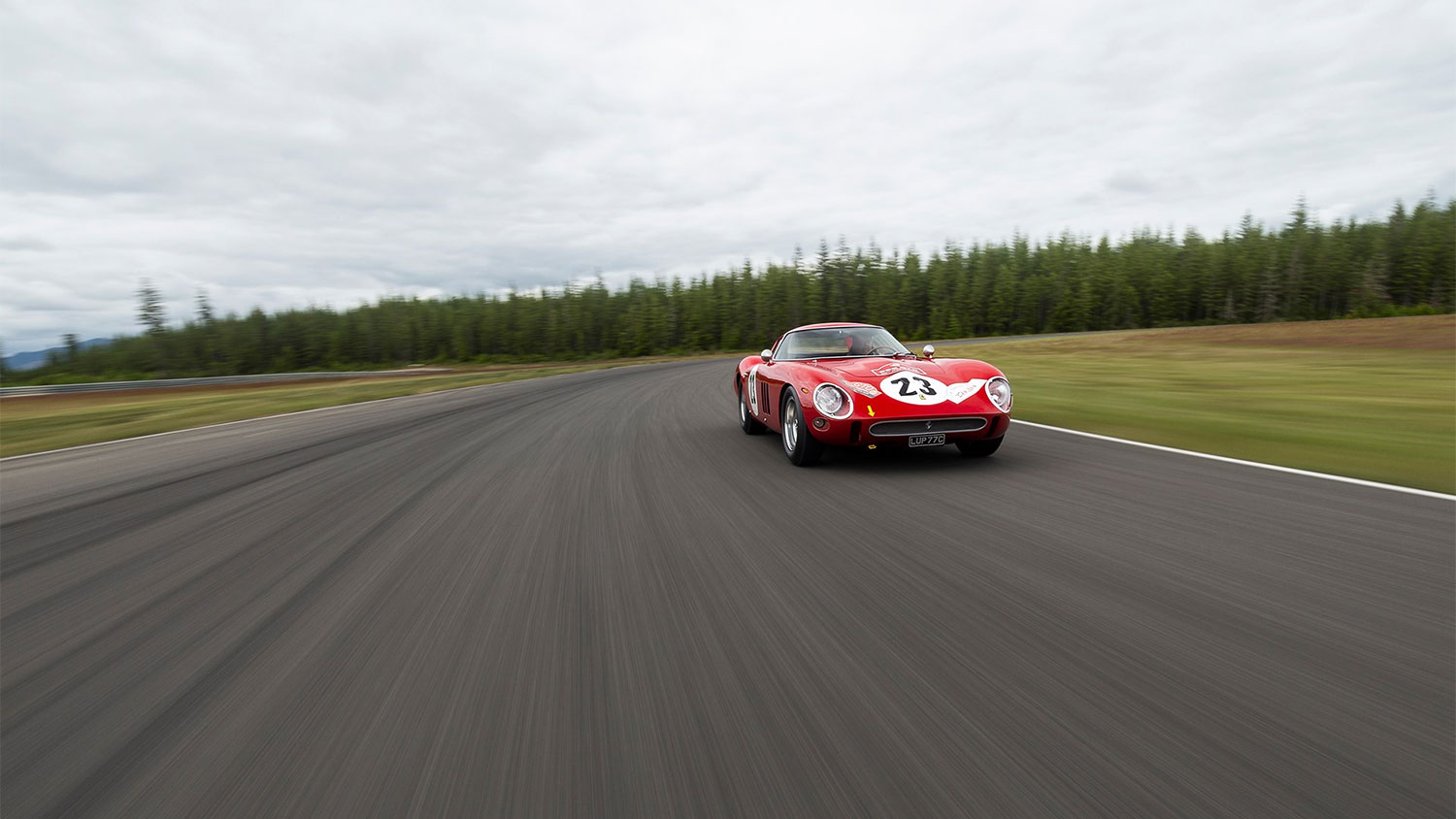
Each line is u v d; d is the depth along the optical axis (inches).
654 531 143.6
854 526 141.4
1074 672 76.1
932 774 59.4
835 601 100.5
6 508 203.5
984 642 84.6
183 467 268.1
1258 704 68.0
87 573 131.8
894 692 73.6
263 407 606.5
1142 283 4279.0
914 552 122.0
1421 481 160.1
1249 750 60.6
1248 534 125.0
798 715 69.7
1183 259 4365.2
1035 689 72.9
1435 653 76.9
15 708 78.4
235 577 124.3
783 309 4340.6
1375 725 63.4
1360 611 89.0
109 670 87.8
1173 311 4170.8
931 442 198.1
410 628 97.0
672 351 4379.9
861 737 65.5
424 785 60.5
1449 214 4077.3
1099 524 135.1
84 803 59.9
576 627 94.6
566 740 66.7
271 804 58.7
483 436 318.7
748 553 125.5
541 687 77.8
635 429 322.7
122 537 159.8
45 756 68.1
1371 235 4411.9
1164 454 208.2
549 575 117.0
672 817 55.1
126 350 4365.2
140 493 215.6
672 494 179.5
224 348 4407.0
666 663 82.7
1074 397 404.8
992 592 101.1
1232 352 1073.5
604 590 108.9
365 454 276.8
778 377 234.5
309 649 91.0
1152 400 375.2
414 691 78.2
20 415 791.1
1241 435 241.1
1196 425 269.4
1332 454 199.5
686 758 63.2
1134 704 69.0
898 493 170.9
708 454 244.7
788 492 177.2
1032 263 4872.0
